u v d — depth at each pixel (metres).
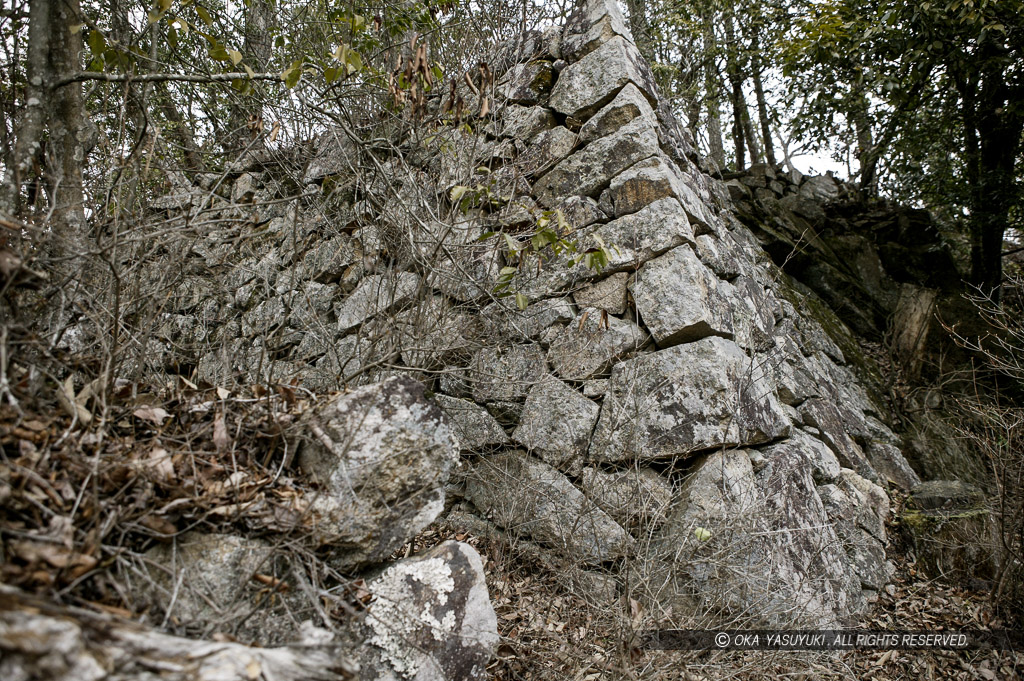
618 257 3.49
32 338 1.89
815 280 6.41
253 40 4.10
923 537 3.90
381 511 2.02
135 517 1.67
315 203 3.81
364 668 1.86
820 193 7.40
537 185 3.96
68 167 2.67
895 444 4.91
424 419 2.18
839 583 3.25
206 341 3.49
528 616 2.77
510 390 3.55
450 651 2.02
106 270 2.43
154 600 1.58
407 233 3.12
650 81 4.23
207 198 3.24
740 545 2.83
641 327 3.40
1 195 2.44
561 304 3.57
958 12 6.07
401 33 3.87
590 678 2.45
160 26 3.47
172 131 4.06
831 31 6.49
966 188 7.15
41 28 2.63
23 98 2.81
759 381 3.47
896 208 7.22
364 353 3.41
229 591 1.71
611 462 3.23
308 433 2.04
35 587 1.33
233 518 1.80
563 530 3.18
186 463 1.87
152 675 1.18
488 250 3.43
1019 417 4.01
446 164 3.82
